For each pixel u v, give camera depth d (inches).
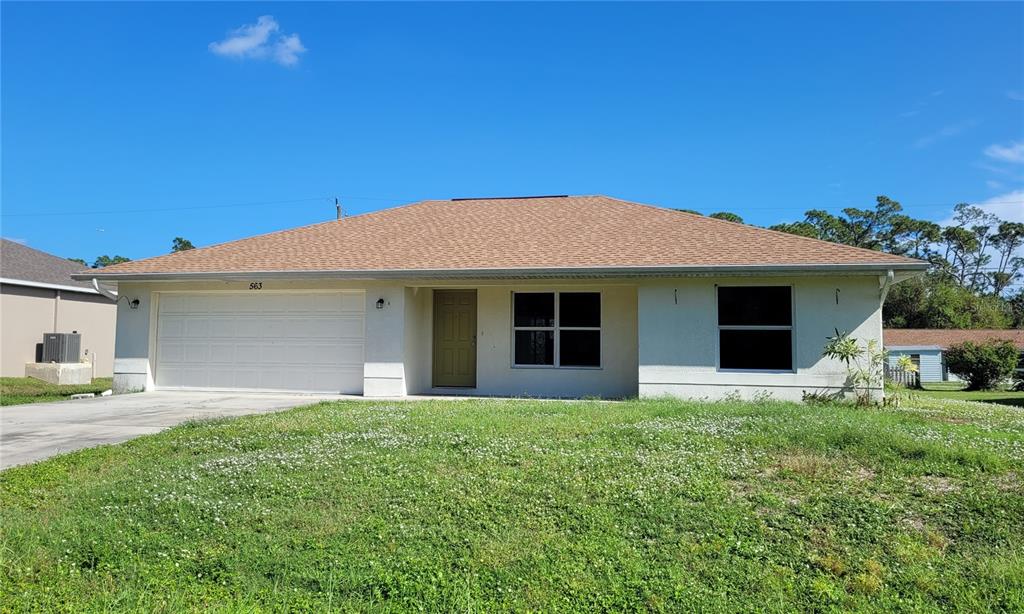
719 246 488.7
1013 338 1637.6
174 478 234.4
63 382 762.2
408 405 421.4
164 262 547.2
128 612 134.0
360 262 512.7
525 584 149.6
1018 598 142.0
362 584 148.6
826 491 211.3
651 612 138.1
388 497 208.2
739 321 470.3
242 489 218.7
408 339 514.9
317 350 528.7
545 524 185.6
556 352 523.2
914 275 446.3
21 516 195.6
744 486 218.5
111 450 286.0
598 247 509.0
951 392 1034.1
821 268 438.9
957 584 149.7
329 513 194.4
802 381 455.2
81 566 160.4
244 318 540.4
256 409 431.2
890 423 326.0
